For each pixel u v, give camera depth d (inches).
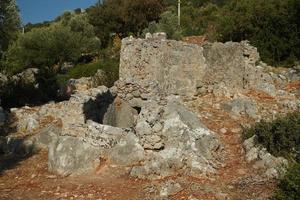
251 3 981.2
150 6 1406.3
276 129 451.8
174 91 620.1
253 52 688.4
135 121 495.8
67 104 529.3
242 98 607.5
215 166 426.0
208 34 1063.0
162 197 373.7
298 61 835.4
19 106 800.9
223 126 539.5
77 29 1433.3
